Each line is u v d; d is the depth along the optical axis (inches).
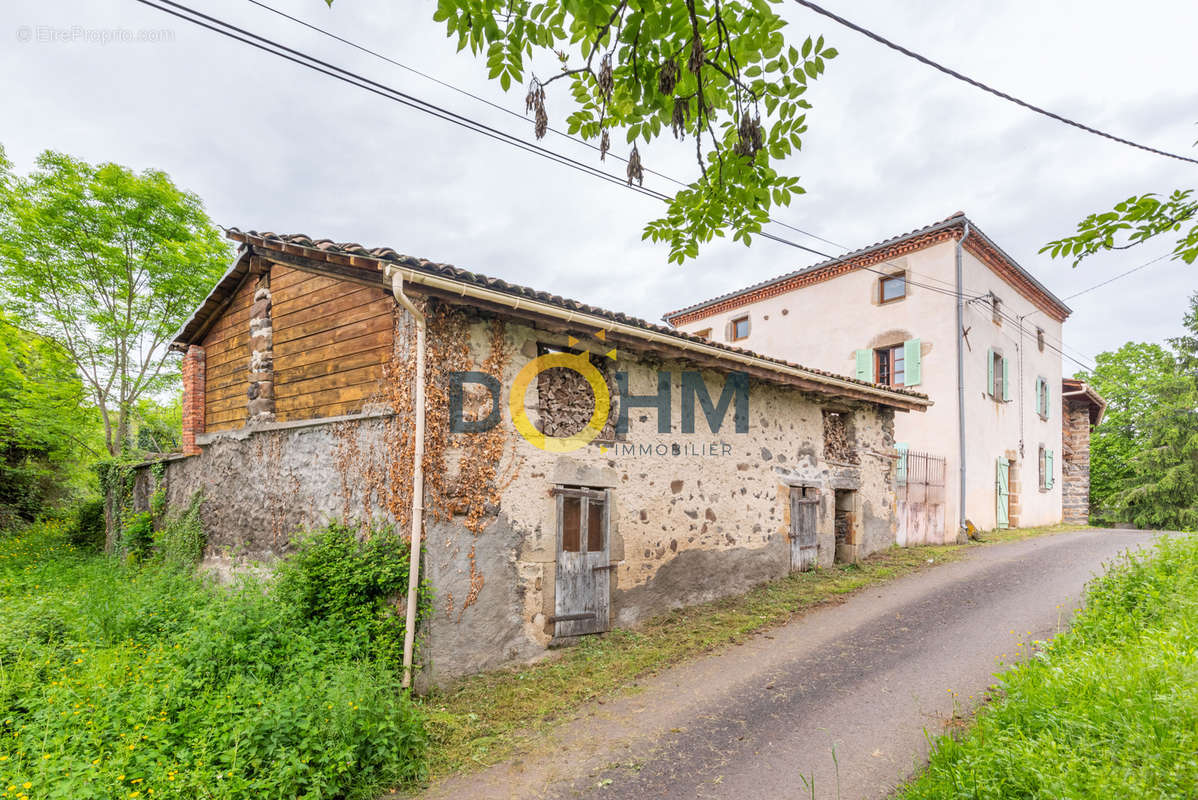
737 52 79.8
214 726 122.2
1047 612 225.0
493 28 75.9
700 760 130.9
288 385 236.8
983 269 496.1
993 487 501.0
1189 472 637.3
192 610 186.1
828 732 140.6
